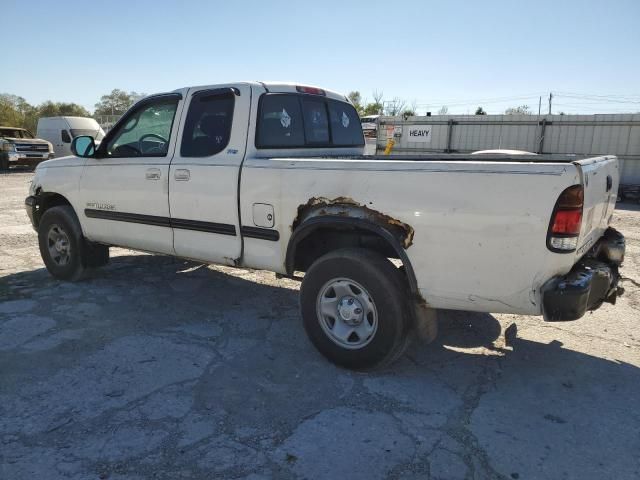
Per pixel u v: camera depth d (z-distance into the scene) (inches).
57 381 134.6
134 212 189.2
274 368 144.2
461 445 109.1
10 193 553.6
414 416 120.2
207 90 170.4
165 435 111.2
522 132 622.8
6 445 106.9
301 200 142.8
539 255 113.1
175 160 174.2
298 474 99.2
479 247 118.6
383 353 133.6
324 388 133.0
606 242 144.4
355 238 150.8
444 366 146.6
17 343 157.9
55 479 96.7
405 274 137.1
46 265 226.2
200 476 98.3
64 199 226.2
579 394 131.6
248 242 158.9
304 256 159.2
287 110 174.1
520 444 109.8
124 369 141.9
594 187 123.5
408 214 125.7
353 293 138.0
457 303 125.3
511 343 163.5
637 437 113.0
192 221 171.5
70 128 963.3
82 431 112.3
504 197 114.3
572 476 99.7
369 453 105.9
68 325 173.3
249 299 204.2
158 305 195.2
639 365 148.7
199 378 137.5
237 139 161.5
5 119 2297.0
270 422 116.9
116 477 97.6
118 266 249.3
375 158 182.1
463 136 659.4
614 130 573.3
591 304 127.1
